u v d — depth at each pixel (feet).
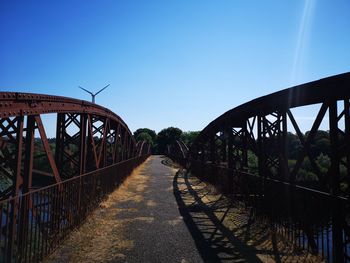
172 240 22.06
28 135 19.07
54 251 19.63
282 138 27.50
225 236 23.08
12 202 15.16
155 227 25.72
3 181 28.48
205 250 19.93
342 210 16.06
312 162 20.07
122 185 54.08
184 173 86.38
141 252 19.51
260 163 32.32
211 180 56.18
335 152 17.61
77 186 25.72
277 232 23.40
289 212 22.08
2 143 17.13
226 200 38.88
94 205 32.42
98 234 23.40
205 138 77.05
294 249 19.89
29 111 18.52
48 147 21.09
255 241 21.80
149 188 52.60
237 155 48.11
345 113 17.39
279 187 24.06
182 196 43.42
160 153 368.07
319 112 19.65
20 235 15.85
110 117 50.24
